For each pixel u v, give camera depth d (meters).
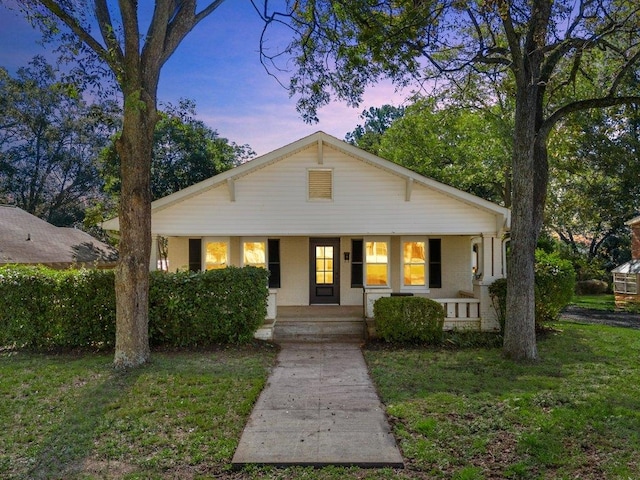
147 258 8.48
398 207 12.06
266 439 5.18
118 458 4.69
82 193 34.56
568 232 31.38
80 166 33.91
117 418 5.70
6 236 17.50
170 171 28.22
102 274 9.89
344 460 4.68
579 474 4.34
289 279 14.55
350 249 14.57
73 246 20.22
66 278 9.83
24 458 4.67
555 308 11.77
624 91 12.70
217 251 14.47
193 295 9.88
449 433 5.27
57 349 9.70
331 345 10.45
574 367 8.16
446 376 7.61
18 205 33.00
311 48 10.35
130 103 7.36
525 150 8.83
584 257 29.12
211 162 28.80
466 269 14.50
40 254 17.06
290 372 8.09
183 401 6.29
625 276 20.91
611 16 10.08
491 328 11.58
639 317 16.56
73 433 5.24
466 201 11.84
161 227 11.83
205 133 29.39
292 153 12.02
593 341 10.41
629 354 9.15
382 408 6.21
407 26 9.52
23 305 9.83
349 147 11.81
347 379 7.64
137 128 8.18
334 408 6.22
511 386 7.00
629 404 6.18
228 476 4.39
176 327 9.84
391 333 10.41
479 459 4.65
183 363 8.41
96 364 8.31
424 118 21.09
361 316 12.14
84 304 9.77
